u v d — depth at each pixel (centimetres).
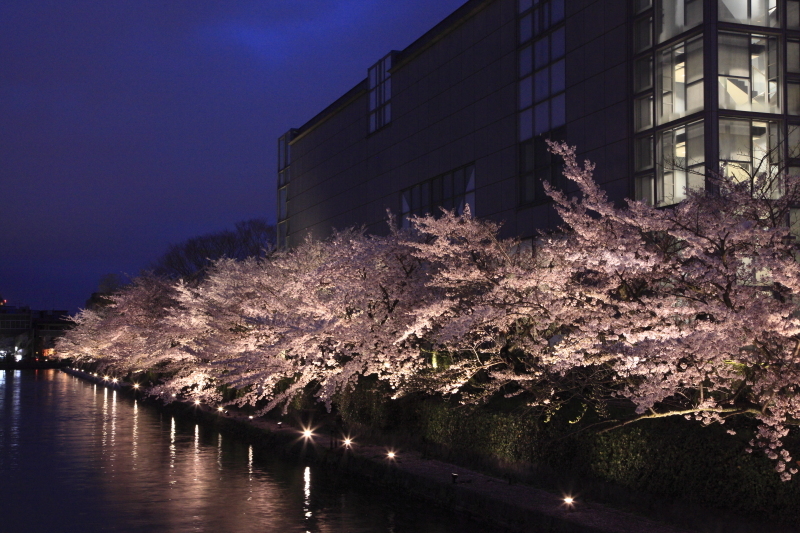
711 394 1238
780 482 948
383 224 4266
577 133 2838
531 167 3069
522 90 3148
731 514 1001
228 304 2467
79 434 2403
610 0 2714
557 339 2020
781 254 1090
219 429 2522
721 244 1086
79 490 1453
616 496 1177
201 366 2489
